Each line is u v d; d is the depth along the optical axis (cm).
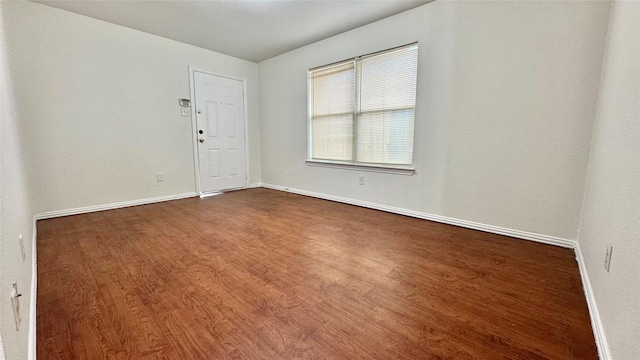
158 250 217
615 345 99
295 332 126
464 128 265
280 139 466
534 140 229
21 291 113
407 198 316
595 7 196
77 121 312
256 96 491
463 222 276
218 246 226
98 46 319
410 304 148
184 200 395
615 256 112
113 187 344
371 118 340
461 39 258
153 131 372
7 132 145
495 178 252
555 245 227
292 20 316
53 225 276
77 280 171
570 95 211
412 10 288
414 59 295
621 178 118
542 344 118
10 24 264
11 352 83
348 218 307
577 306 145
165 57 374
